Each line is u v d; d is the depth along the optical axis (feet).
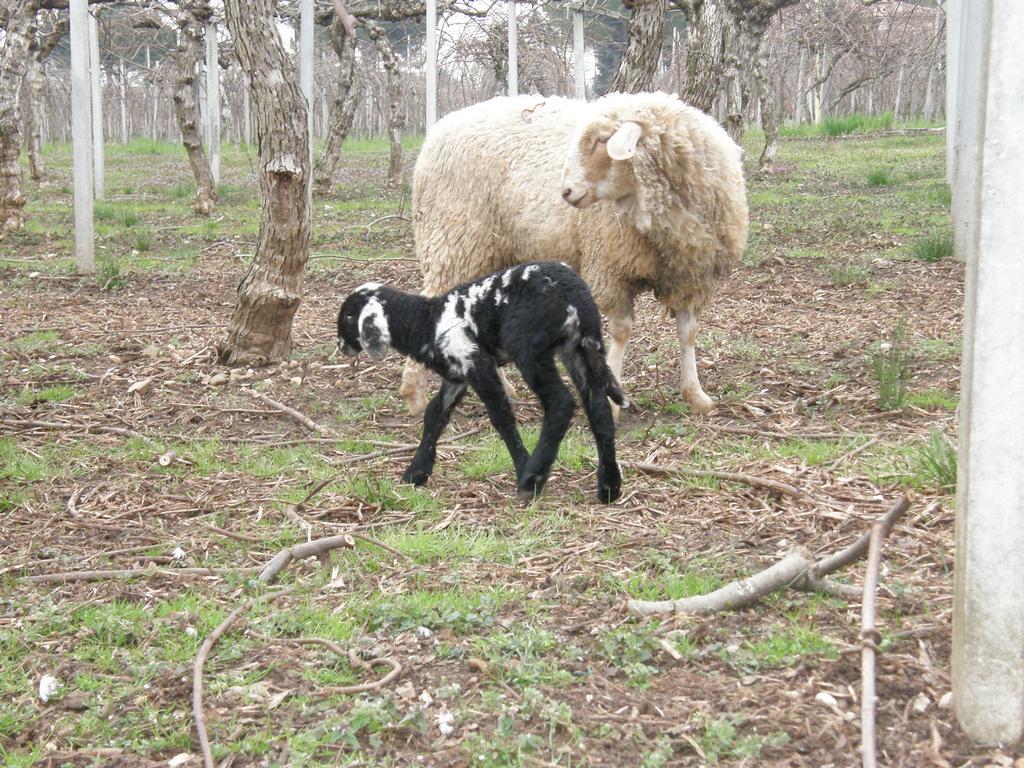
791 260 40.42
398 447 19.86
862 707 9.56
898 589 12.30
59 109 157.69
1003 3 8.09
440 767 9.60
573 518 15.85
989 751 9.18
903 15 84.74
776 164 79.82
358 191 75.20
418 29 115.14
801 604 12.22
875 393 22.00
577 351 16.34
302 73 38.29
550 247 21.20
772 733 9.69
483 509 16.49
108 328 31.60
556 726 9.98
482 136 21.62
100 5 71.31
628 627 11.86
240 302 26.53
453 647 11.61
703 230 19.80
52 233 53.31
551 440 16.06
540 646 11.49
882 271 37.47
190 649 12.05
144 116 169.99
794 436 19.34
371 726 10.16
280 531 15.61
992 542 8.91
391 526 15.88
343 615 12.78
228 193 74.74
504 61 81.56
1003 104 8.19
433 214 22.25
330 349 28.17
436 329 16.55
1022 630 9.02
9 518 16.69
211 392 24.43
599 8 59.52
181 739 10.27
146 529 16.05
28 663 11.93
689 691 10.52
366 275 40.75
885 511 15.19
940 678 10.37
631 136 18.60
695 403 21.33
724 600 12.14
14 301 36.01
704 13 34.91
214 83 76.84
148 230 54.85
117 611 13.03
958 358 24.80
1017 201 8.22
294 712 10.66
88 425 21.70
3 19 66.18
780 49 108.99
